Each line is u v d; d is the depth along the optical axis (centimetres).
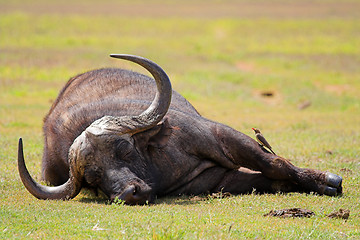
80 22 18825
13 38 14700
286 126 5878
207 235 2144
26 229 2230
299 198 2936
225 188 3197
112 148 2692
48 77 9531
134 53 12769
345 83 9769
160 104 2805
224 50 14200
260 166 3136
